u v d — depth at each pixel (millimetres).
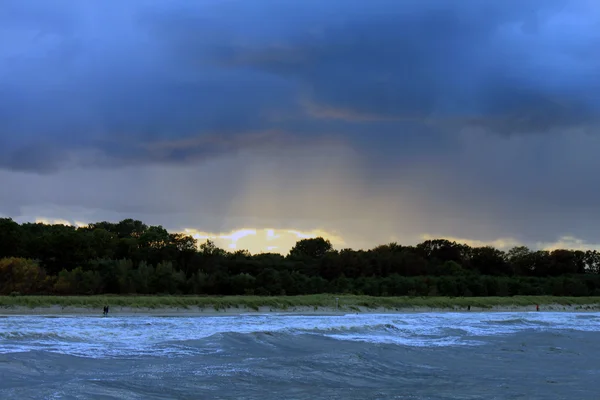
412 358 32219
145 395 20141
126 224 170250
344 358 30297
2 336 34719
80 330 41125
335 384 23609
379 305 92812
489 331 52062
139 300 76188
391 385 23844
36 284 86562
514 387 24016
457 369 28953
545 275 156625
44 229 144375
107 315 65125
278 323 54656
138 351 31078
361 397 21219
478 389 23375
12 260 86750
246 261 118438
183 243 116688
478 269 152250
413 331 49219
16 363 24641
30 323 47625
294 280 106125
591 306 118250
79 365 25688
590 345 42500
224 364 27312
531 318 77875
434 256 154625
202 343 34750
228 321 57312
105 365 26062
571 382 25594
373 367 28234
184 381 22781
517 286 128000
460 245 159375
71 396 19297
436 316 76750
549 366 30906
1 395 18938
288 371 25953
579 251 165000
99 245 110438
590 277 146000
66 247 100688
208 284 99875
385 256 136625
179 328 45750
